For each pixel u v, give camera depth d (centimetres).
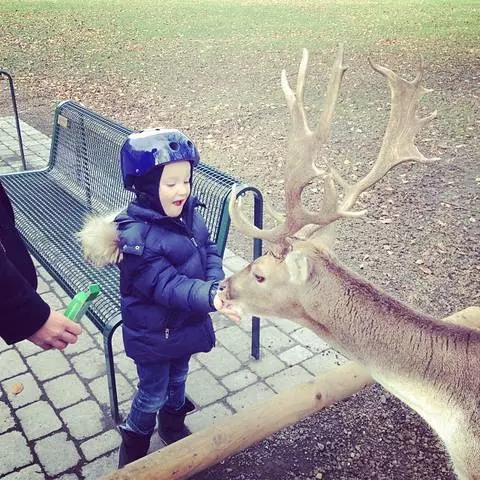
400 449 315
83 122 453
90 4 1834
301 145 230
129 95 980
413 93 231
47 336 210
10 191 460
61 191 471
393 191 623
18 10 1702
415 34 1409
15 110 633
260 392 350
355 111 890
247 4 1902
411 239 529
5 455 305
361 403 346
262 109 908
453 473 299
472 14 1658
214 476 298
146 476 235
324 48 1287
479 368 230
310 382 284
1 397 342
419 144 748
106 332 295
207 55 1248
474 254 504
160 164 234
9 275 197
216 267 279
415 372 237
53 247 387
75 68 1148
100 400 341
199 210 352
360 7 1831
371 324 240
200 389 352
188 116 877
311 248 248
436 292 454
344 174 667
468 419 230
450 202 596
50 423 324
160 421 311
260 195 325
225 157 724
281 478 298
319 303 244
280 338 396
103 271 357
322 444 318
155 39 1394
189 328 266
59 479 292
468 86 992
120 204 414
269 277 246
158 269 245
